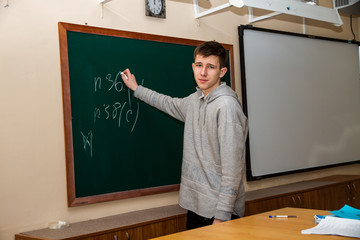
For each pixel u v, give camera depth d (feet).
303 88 13.78
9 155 7.89
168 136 10.32
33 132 8.21
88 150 8.89
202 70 7.93
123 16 9.66
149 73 10.01
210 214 7.67
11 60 7.98
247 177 11.89
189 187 8.18
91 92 8.99
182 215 9.18
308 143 13.76
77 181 8.68
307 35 13.98
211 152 7.80
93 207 8.96
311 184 12.86
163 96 9.52
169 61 10.41
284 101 13.15
